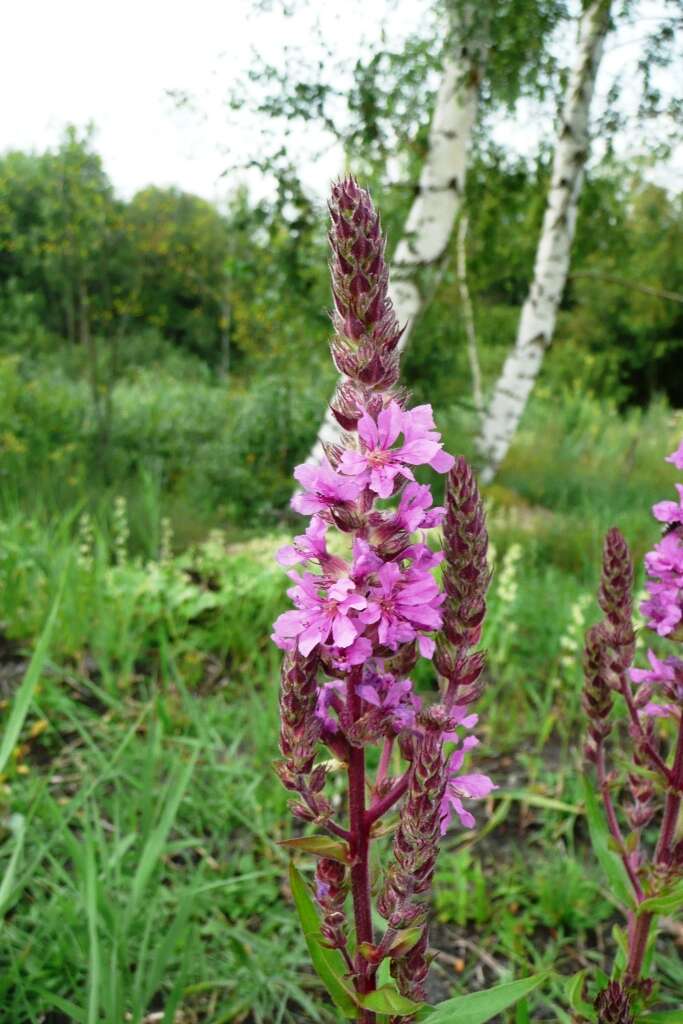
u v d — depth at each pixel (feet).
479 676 4.92
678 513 5.72
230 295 46.60
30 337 60.54
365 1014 5.04
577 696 14.93
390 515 4.61
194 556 24.16
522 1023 6.54
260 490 32.58
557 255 31.81
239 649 17.13
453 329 40.78
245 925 10.23
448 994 9.45
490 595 18.98
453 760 4.97
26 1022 8.41
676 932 10.18
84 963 8.63
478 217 36.14
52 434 35.94
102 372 51.49
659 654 16.17
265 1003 9.04
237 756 13.48
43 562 18.01
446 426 37.32
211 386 65.10
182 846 9.92
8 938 8.77
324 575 4.70
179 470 37.04
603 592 6.91
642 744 6.65
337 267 4.69
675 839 6.39
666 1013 6.14
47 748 13.56
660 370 83.25
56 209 38.65
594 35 26.58
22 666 15.92
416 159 31.01
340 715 4.96
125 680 15.29
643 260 52.19
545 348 33.24
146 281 56.24
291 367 34.12
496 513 31.40
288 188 24.89
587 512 29.01
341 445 4.93
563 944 10.21
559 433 51.90
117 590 17.22
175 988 7.62
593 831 7.17
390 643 4.40
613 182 35.50
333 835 5.10
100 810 11.82
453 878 10.91
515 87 24.81
